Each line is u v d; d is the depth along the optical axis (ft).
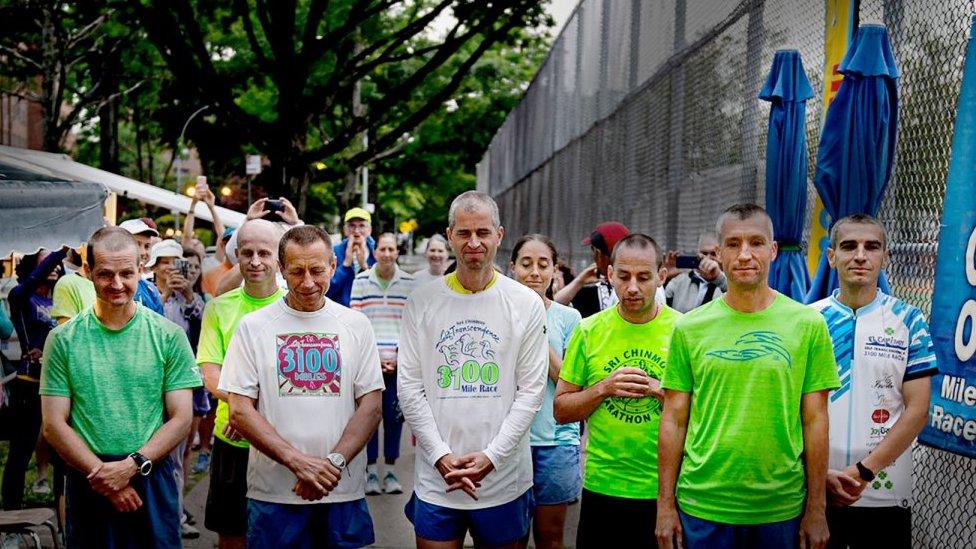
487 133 99.55
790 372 12.01
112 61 78.69
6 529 17.49
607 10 38.81
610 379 14.57
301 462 13.65
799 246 17.29
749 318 12.27
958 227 13.35
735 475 12.00
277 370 14.14
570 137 47.70
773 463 11.97
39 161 37.37
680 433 12.66
